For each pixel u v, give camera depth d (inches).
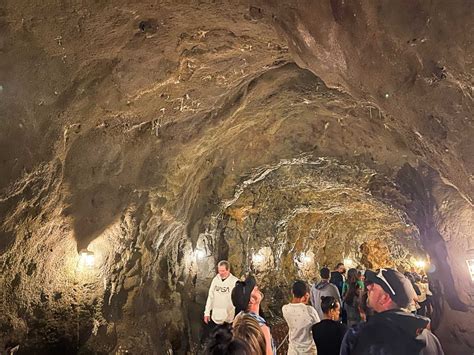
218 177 340.5
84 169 195.8
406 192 300.0
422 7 92.7
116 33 154.4
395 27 100.2
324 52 131.8
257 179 372.8
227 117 252.5
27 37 140.9
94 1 138.3
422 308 207.0
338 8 112.2
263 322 115.5
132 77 178.5
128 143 218.5
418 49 100.3
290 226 556.1
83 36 149.5
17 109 145.9
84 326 205.3
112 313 231.8
